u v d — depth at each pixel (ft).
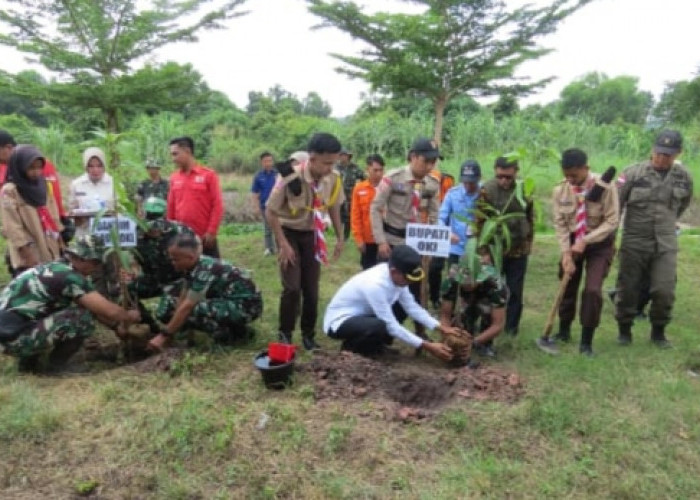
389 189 17.04
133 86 30.32
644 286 20.01
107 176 20.07
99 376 13.71
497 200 16.75
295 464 10.38
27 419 11.32
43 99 30.89
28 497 9.56
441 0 31.04
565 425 11.96
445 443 11.21
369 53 33.01
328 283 24.62
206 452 10.61
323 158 14.73
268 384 12.81
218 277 15.58
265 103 111.24
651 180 16.94
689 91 80.74
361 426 11.50
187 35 30.68
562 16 30.71
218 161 78.18
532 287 24.90
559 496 9.91
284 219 15.46
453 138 59.00
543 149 14.83
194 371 13.79
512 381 13.61
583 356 16.03
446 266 21.29
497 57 32.17
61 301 14.17
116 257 14.79
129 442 10.90
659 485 10.32
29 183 16.10
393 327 14.71
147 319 16.74
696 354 16.29
